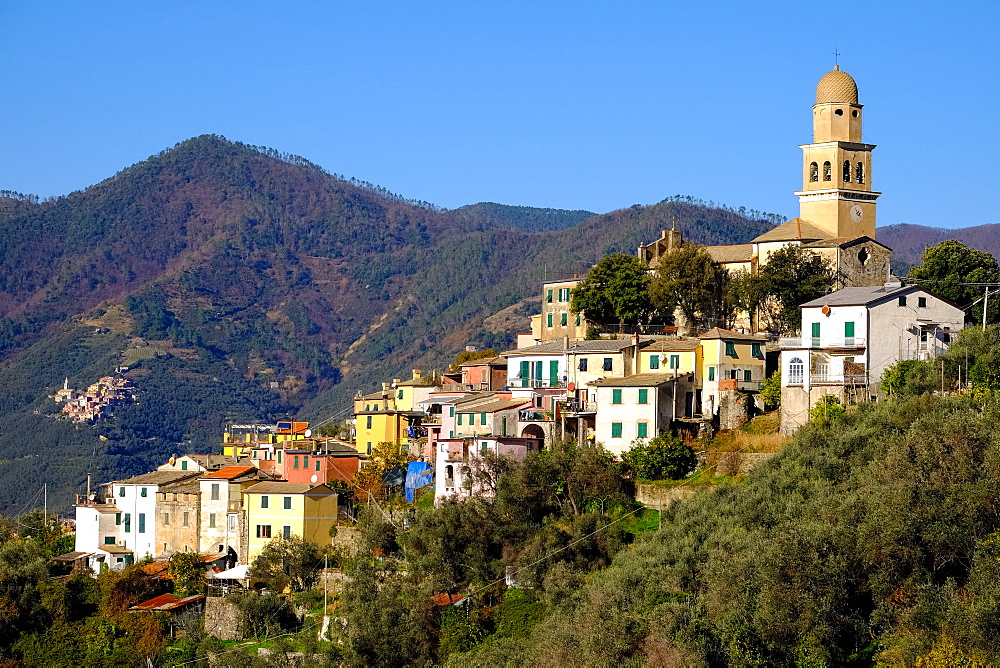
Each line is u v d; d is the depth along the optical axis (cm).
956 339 17538
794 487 15250
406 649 15688
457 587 16700
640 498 17300
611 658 13188
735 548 14250
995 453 13762
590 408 19300
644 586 14362
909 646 12181
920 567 13088
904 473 14000
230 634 18412
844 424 16312
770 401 18550
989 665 11688
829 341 18212
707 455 17712
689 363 19300
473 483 18388
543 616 15650
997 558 12694
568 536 16662
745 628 12925
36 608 19262
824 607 12862
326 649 16175
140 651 18338
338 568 18938
